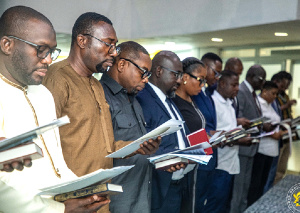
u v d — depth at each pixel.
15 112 1.12
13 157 0.93
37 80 1.16
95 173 1.07
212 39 5.21
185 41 5.43
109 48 1.61
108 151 1.63
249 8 3.93
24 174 1.11
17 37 1.10
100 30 1.59
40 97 1.26
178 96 2.75
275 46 5.71
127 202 1.87
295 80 5.64
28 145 0.94
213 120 3.08
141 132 1.97
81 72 1.62
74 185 1.08
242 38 5.08
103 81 1.92
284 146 4.72
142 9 4.92
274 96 4.16
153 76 2.49
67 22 4.16
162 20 4.75
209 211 3.28
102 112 1.65
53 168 1.23
